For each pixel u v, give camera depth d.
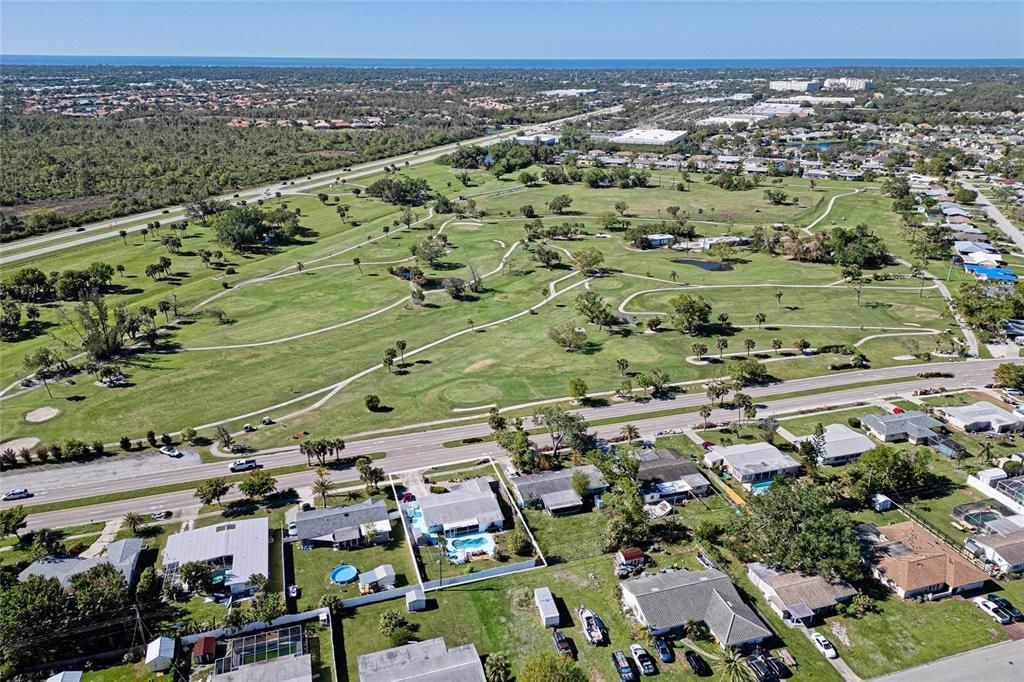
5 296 181.38
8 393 134.62
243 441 118.00
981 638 74.81
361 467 102.25
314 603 80.69
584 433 114.00
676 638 75.38
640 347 155.38
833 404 128.25
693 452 113.12
